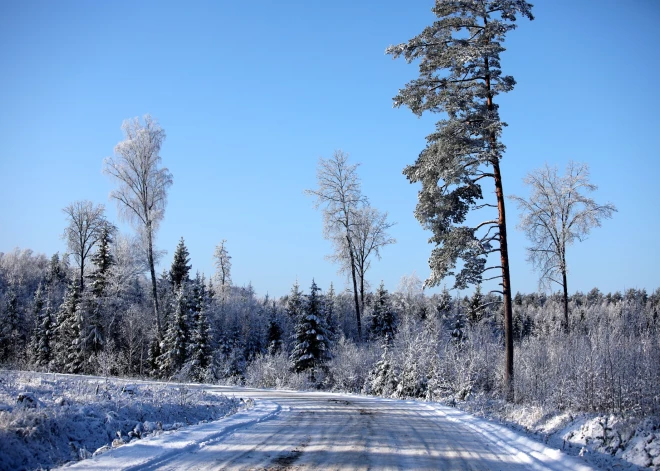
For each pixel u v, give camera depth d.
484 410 17.53
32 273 89.69
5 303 58.47
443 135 18.81
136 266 61.81
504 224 19.34
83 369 44.69
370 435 10.66
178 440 9.11
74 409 10.29
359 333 37.94
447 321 52.34
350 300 65.19
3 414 8.48
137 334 49.16
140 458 7.53
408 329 35.97
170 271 62.84
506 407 16.91
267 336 56.12
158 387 18.05
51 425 8.83
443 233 19.88
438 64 19.11
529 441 10.37
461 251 19.02
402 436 10.72
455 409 17.55
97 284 52.72
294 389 29.53
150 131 42.50
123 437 9.66
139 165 41.66
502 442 10.52
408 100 19.39
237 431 10.73
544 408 14.16
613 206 29.78
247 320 62.31
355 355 34.75
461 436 11.20
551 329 29.45
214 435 9.89
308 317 37.91
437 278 19.44
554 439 11.32
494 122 18.17
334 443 9.51
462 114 19.14
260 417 13.11
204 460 7.72
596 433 10.29
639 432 9.22
